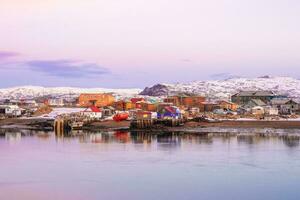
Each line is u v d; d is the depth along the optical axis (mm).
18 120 176250
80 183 56469
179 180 57938
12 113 197625
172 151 84438
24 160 74500
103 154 81062
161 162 71312
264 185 55094
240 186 54625
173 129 140125
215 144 96188
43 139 112188
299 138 109688
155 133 130375
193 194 51094
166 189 53312
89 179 58750
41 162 72312
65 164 70125
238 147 90062
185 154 80125
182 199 49156
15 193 51594
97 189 53344
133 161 72625
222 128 138000
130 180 58062
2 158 76938
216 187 54156
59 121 147500
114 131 139375
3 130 148750
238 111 185125
